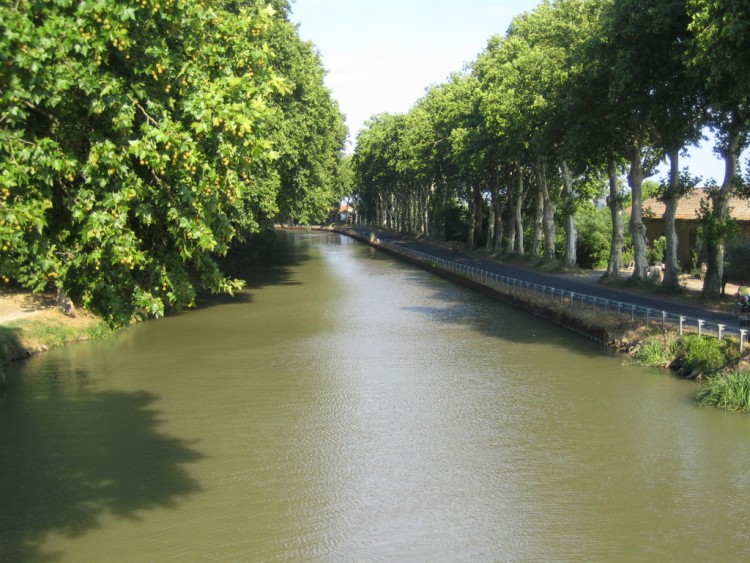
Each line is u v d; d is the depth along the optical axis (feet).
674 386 72.64
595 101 114.62
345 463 53.57
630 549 40.45
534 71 129.80
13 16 26.22
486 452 55.47
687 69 84.38
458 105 202.08
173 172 31.04
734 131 98.02
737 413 63.82
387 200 456.45
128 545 41.14
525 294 128.88
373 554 40.16
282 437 59.47
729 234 102.17
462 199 297.33
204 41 33.76
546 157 151.84
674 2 88.07
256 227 119.96
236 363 86.33
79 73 27.55
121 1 28.71
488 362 85.30
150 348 95.50
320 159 164.66
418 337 102.37
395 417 64.59
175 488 49.11
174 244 34.71
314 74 158.40
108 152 28.53
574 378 76.69
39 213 27.09
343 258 264.31
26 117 28.53
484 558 39.63
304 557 39.75
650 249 179.22
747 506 45.65
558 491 48.21
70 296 33.27
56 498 47.60
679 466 52.11
